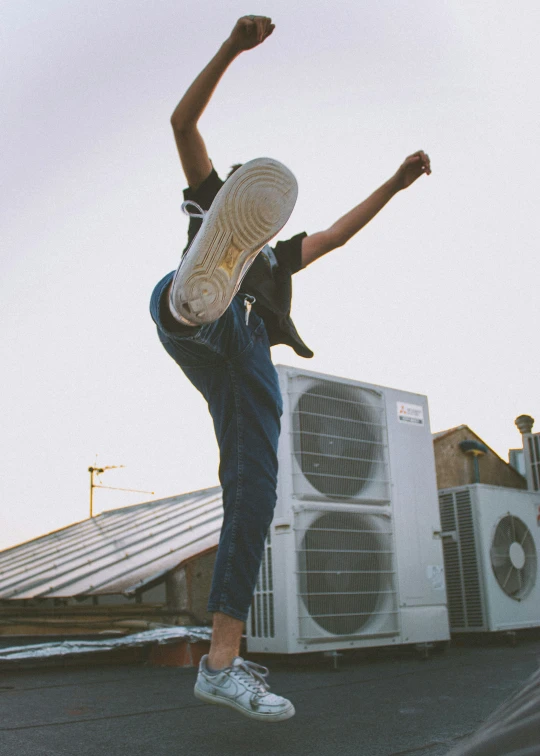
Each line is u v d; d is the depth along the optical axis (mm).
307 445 3467
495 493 4559
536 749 349
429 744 1620
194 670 3396
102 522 10336
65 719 2020
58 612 6391
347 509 3537
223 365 1556
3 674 3229
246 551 1571
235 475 1594
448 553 4578
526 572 4609
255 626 3396
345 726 1860
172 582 4883
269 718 1487
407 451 3951
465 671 3057
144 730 1845
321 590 3344
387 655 3832
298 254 1745
